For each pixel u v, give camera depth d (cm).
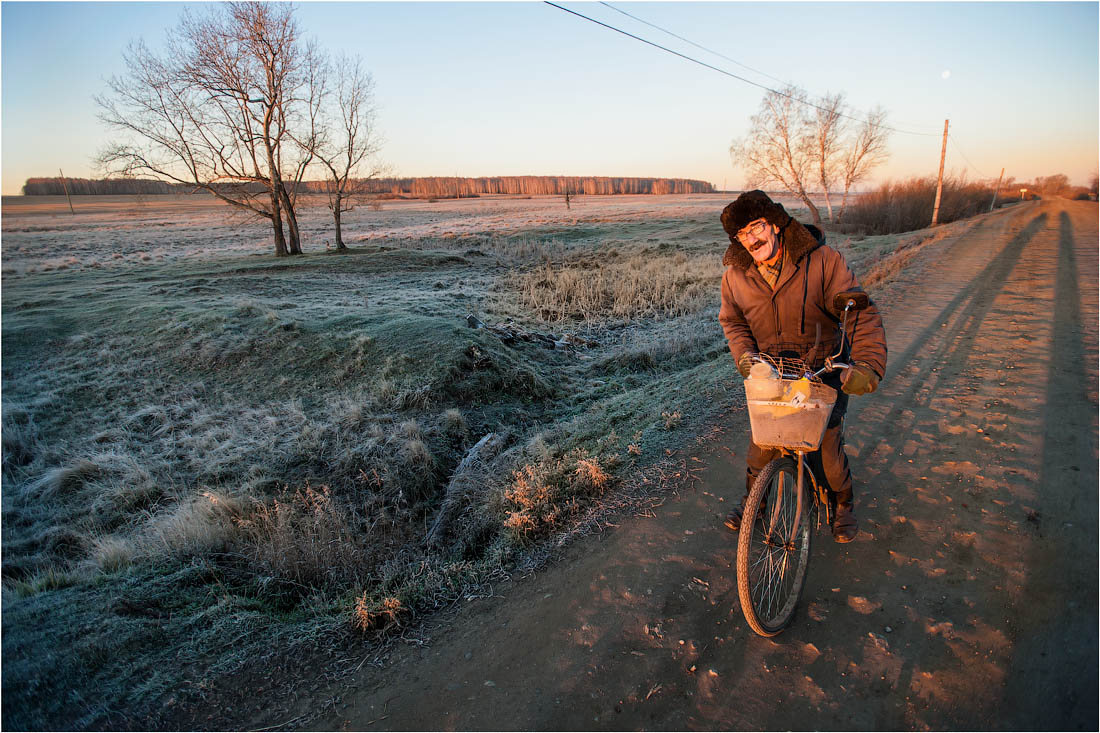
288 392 859
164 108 2480
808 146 4675
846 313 255
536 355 1030
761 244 254
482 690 256
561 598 313
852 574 304
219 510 511
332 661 283
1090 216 3972
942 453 430
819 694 235
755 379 244
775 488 267
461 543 415
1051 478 377
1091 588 273
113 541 470
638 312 1460
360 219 5881
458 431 719
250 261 2439
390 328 1007
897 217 4484
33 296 1513
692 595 301
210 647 295
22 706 254
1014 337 731
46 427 816
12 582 435
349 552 403
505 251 2994
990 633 255
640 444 491
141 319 1177
